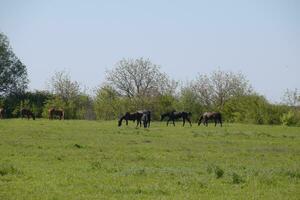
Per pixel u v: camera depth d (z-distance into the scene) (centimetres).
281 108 8231
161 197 1691
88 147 3400
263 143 4041
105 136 4375
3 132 4591
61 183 1916
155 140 4094
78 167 2380
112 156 2914
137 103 9038
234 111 8775
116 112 8975
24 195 1680
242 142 4081
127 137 4325
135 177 2088
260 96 8581
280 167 2556
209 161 2789
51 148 3291
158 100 9106
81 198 1656
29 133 4522
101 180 2002
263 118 8212
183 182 1961
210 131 5328
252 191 1830
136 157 2880
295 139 4547
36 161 2620
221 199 1675
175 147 3531
